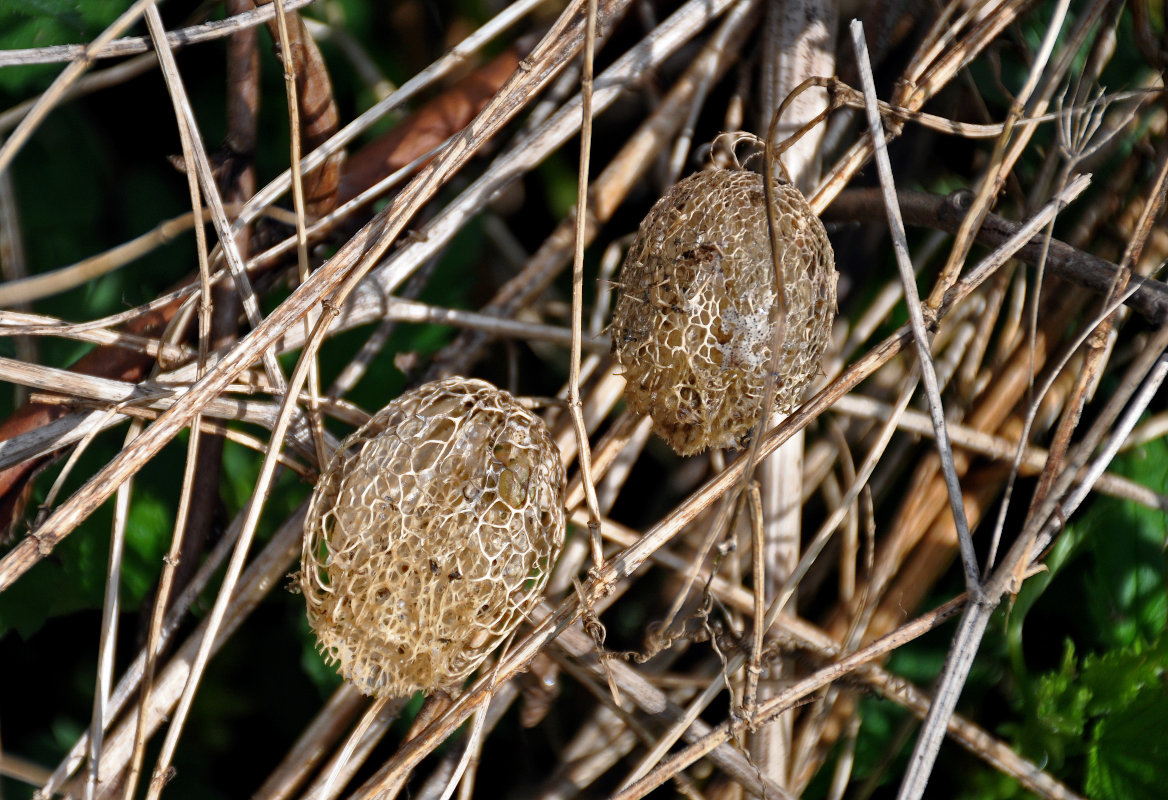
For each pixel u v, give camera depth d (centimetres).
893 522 71
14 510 68
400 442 64
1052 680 70
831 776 70
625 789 66
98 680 67
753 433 66
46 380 66
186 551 69
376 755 70
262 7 68
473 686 65
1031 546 65
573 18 68
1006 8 69
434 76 69
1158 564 71
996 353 71
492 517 64
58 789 67
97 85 70
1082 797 70
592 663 68
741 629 69
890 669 71
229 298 68
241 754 71
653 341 65
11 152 65
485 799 71
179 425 65
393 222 66
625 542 69
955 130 68
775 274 65
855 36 67
